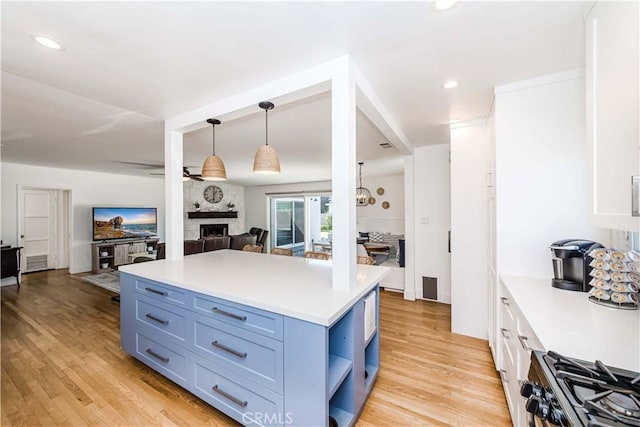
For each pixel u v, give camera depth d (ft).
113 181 22.09
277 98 6.70
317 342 4.35
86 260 20.58
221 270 7.50
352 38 5.01
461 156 9.63
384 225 24.88
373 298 6.89
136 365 7.74
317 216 30.07
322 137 11.86
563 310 4.54
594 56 3.98
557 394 2.64
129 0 4.00
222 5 4.16
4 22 4.49
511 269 6.90
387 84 6.79
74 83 6.74
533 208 6.65
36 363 7.86
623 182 3.31
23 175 18.06
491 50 5.41
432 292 13.74
